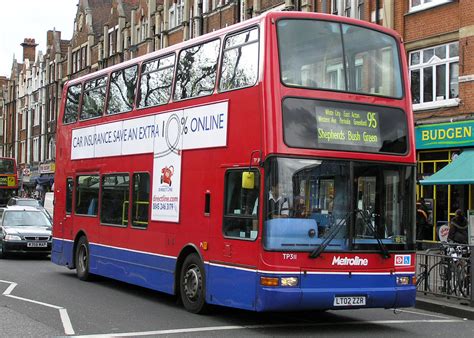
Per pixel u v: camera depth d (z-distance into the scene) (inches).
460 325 404.8
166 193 443.8
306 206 343.6
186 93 432.5
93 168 566.9
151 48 1676.9
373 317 431.5
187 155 421.1
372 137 366.9
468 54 778.8
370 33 385.1
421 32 850.1
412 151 378.6
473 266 450.0
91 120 580.4
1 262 755.4
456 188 795.4
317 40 366.9
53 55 2491.4
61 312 409.4
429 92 840.3
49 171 2405.3
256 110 354.3
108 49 2016.5
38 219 829.8
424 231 829.2
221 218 378.6
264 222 339.3
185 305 415.5
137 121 494.0
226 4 1305.4
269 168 341.7
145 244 468.1
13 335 335.3
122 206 509.0
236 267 359.9
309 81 357.7
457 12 800.9
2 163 1919.3
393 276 359.9
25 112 2800.2
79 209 595.2
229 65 388.8
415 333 370.0
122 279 500.1
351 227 350.9
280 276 334.0
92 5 2261.3
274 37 354.9
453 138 789.2
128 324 372.2
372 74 378.9
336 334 358.9
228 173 377.4
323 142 352.5
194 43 434.3
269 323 388.8
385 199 364.5
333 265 345.1
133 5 1951.3
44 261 783.1
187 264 415.5
